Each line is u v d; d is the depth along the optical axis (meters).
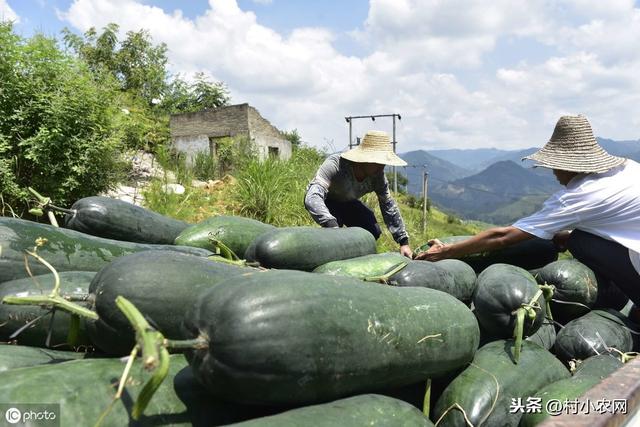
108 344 2.27
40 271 3.01
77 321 2.21
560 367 2.93
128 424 1.88
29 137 7.41
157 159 12.07
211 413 2.06
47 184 7.33
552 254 4.38
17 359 2.26
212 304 1.98
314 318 2.01
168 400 2.02
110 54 32.72
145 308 2.24
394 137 18.38
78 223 3.98
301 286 2.08
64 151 7.48
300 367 1.93
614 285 3.91
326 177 5.41
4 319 2.55
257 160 11.12
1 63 7.25
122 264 2.35
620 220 3.57
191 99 35.03
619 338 3.30
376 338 2.18
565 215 3.63
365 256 4.03
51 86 7.66
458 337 2.56
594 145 3.72
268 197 9.98
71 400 1.84
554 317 3.84
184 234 4.38
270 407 2.08
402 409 2.16
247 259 3.97
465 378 2.68
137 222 4.21
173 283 2.32
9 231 3.01
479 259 4.27
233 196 10.41
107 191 8.50
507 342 3.04
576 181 3.74
